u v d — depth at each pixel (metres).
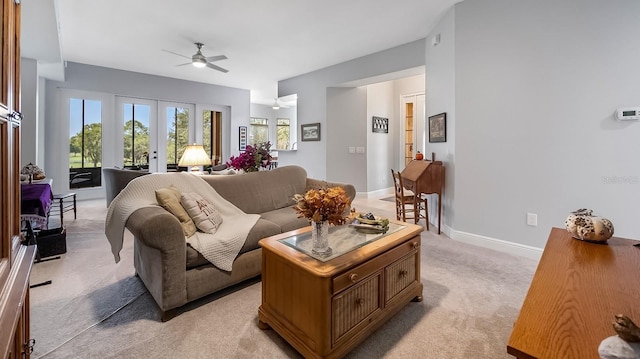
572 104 2.66
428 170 3.65
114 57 5.24
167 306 1.82
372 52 4.99
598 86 2.54
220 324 1.83
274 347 1.63
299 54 5.08
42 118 5.23
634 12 2.38
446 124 3.62
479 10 3.14
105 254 2.96
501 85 3.02
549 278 1.11
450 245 3.27
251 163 3.44
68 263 2.73
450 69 3.48
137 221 1.82
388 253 1.82
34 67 4.36
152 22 3.82
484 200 3.20
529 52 2.85
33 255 1.29
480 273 2.55
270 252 1.74
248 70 6.05
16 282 1.02
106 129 5.99
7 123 1.06
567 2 2.63
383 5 3.41
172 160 6.84
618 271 1.16
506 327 1.80
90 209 4.99
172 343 1.65
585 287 1.04
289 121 10.41
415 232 2.06
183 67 5.84
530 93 2.86
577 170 2.66
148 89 6.34
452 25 3.41
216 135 7.49
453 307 2.02
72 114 5.64
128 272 2.55
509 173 3.02
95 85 5.76
